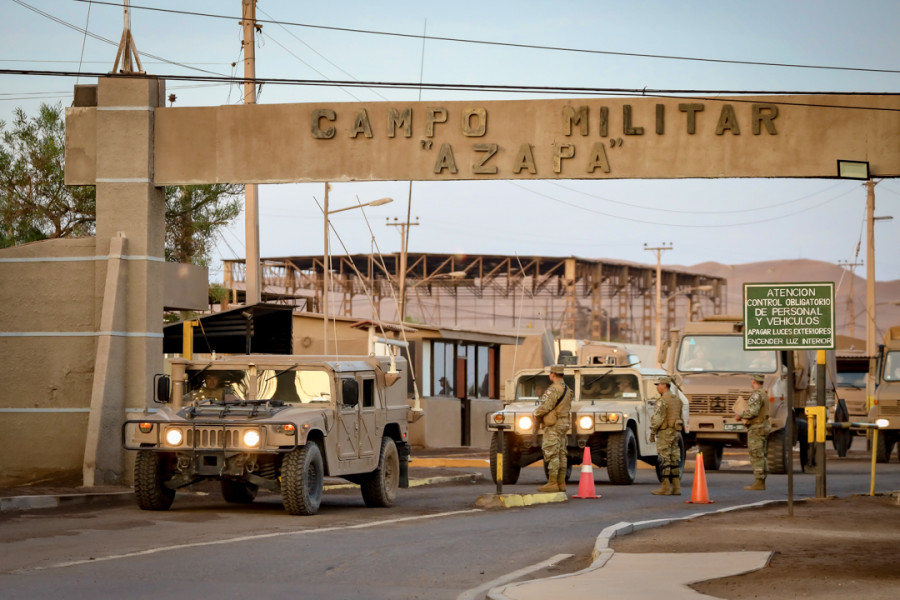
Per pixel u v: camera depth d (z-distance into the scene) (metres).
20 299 47.44
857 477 60.66
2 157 77.19
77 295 47.19
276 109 47.16
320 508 40.28
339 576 24.36
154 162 47.53
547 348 123.38
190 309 49.84
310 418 36.72
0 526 32.91
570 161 45.94
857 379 103.31
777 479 58.88
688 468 71.38
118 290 46.31
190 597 21.31
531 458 56.09
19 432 46.97
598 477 61.44
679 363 67.25
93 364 46.81
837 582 22.80
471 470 66.19
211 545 28.81
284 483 36.16
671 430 47.19
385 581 23.86
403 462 43.72
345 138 46.78
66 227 79.38
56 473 46.62
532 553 28.47
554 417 46.91
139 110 47.38
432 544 29.91
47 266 47.44
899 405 76.38
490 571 25.42
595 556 27.33
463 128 46.28
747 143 45.34
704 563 25.33
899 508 39.44
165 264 48.03
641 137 45.75
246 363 38.97
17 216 77.19
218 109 47.41
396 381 43.53
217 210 81.25
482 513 38.97
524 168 46.12
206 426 36.59
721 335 67.00
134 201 47.16
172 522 34.44
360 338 95.31
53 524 33.50
